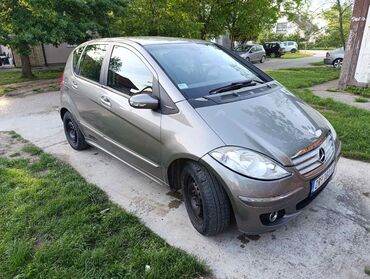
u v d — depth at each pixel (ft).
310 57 92.99
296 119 8.84
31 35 31.04
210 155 7.55
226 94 9.16
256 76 11.25
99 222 9.37
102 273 7.46
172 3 41.75
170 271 7.47
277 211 7.47
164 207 10.19
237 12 60.39
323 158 8.31
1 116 22.76
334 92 26.96
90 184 11.60
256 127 8.04
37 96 29.89
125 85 10.59
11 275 7.51
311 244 8.34
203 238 8.68
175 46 11.00
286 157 7.47
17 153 15.07
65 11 34.27
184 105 8.49
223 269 7.64
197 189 8.30
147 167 10.11
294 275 7.40
